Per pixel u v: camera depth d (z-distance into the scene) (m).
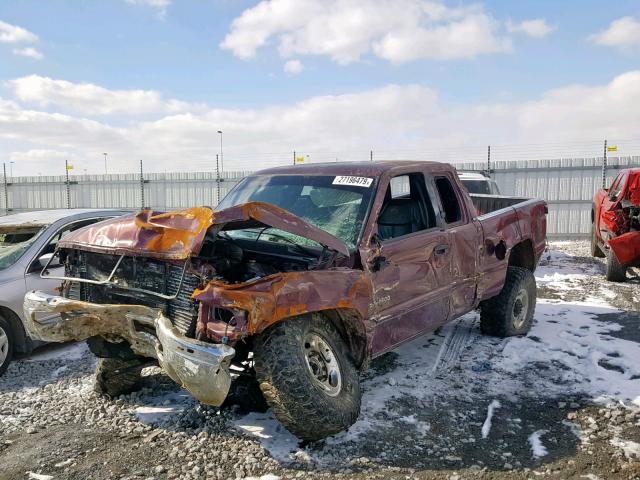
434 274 4.80
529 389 4.73
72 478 3.45
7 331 5.71
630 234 8.80
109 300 4.06
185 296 3.56
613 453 3.63
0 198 21.69
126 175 20.25
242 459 3.59
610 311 7.38
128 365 4.57
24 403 4.77
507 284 6.06
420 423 4.09
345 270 3.90
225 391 3.21
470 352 5.66
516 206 6.40
